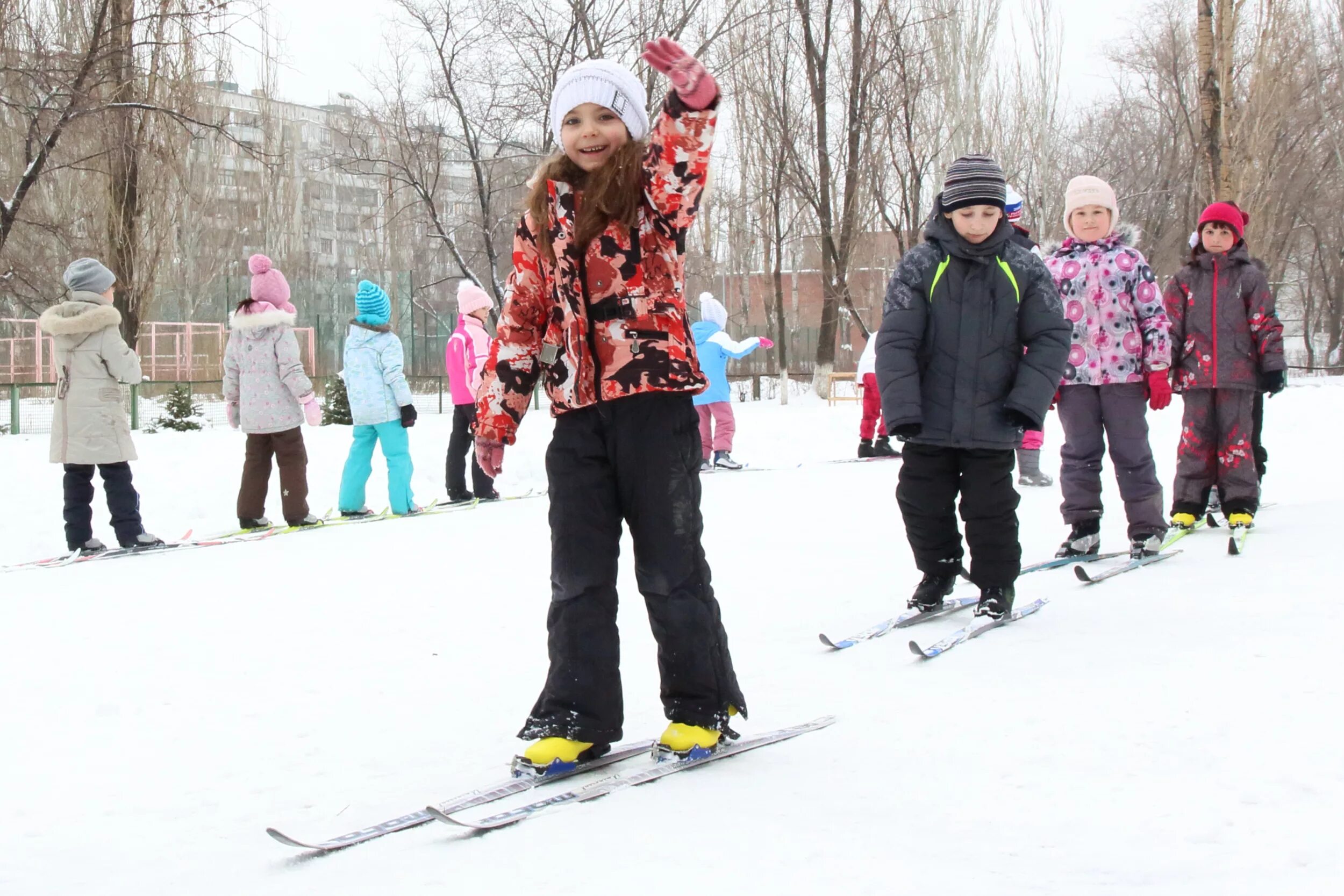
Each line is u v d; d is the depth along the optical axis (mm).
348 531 8477
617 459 2818
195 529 9633
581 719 2781
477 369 10227
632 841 2250
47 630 4910
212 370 32500
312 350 33562
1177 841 2125
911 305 4328
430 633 4688
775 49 28078
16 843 2480
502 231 26047
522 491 12086
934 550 4520
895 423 4242
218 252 43906
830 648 4051
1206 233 6504
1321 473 10320
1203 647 3652
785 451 15641
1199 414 6531
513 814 2434
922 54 28922
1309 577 4758
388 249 50156
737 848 2189
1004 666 3602
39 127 16547
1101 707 3033
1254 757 2553
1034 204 34219
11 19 16125
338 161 23969
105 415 7727
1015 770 2592
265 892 2121
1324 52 39656
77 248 21406
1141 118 47406
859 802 2439
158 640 4652
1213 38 18031
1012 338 4289
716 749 2842
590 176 2801
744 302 42062
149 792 2818
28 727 3436
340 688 3824
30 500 9859
